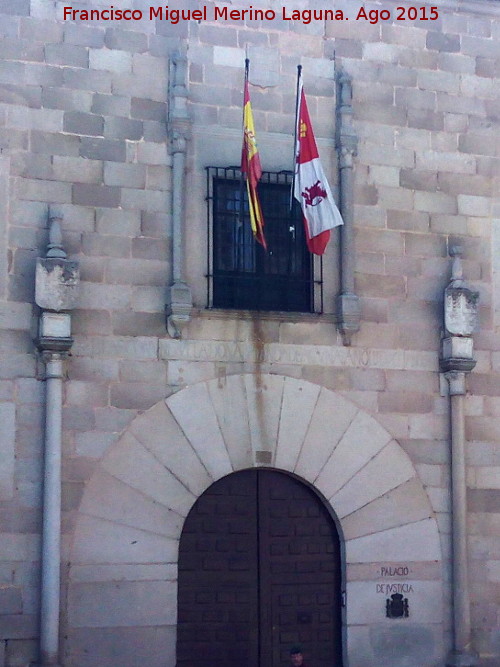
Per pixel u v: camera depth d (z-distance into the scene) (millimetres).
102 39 15039
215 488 14875
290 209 15383
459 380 15664
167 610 14156
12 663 13469
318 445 15102
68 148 14656
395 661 14922
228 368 14867
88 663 13727
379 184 15969
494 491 15703
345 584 14953
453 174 16328
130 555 14117
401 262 15867
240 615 14695
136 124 14984
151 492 14312
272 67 15758
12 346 14039
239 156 15367
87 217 14594
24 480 13828
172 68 15164
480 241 16297
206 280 14953
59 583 13656
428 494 15430
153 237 14812
